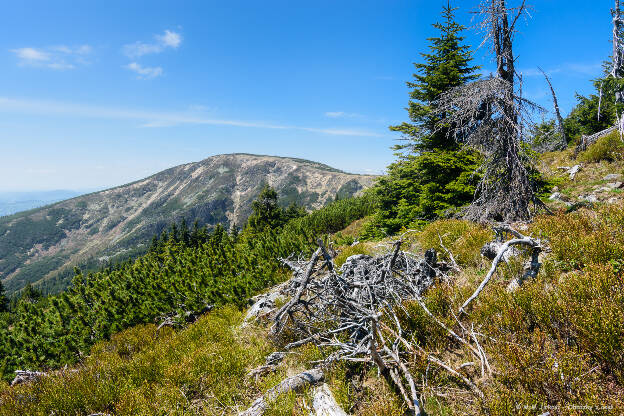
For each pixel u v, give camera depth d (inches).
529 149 323.6
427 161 496.4
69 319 510.9
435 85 560.4
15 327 548.1
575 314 135.4
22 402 231.6
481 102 327.3
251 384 204.1
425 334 184.1
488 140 346.0
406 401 139.4
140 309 474.6
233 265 577.6
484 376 141.7
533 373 122.8
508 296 177.5
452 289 213.9
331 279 220.5
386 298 221.1
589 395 105.1
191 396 207.3
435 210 484.1
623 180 427.5
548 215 305.3
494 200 346.3
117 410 196.7
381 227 672.4
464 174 442.3
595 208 303.0
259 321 302.7
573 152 655.8
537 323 155.8
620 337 115.8
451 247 308.5
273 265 482.0
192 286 493.4
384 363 158.6
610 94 841.5
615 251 177.9
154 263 781.9
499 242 253.3
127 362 284.2
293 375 192.1
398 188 644.7
